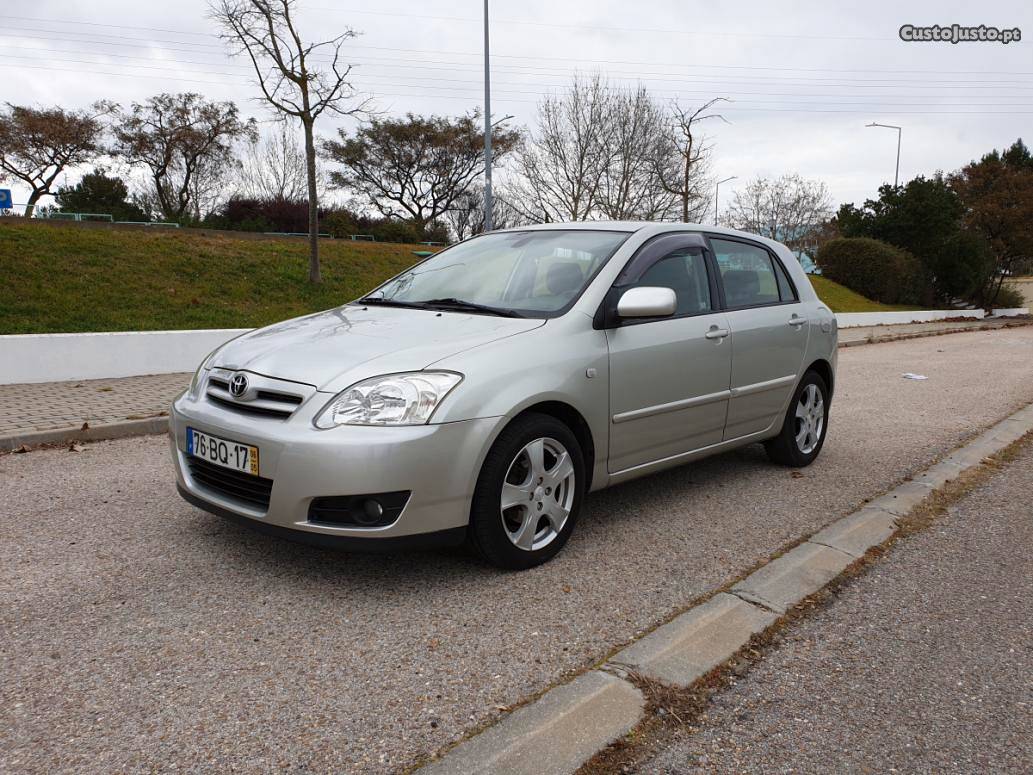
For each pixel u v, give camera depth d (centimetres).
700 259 456
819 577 344
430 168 5572
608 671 253
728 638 282
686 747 220
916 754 221
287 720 227
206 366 361
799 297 537
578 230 441
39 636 275
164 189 5191
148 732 220
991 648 286
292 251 1762
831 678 261
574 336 359
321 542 299
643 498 466
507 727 222
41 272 1236
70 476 492
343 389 301
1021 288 5600
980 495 490
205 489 340
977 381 1082
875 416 773
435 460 299
